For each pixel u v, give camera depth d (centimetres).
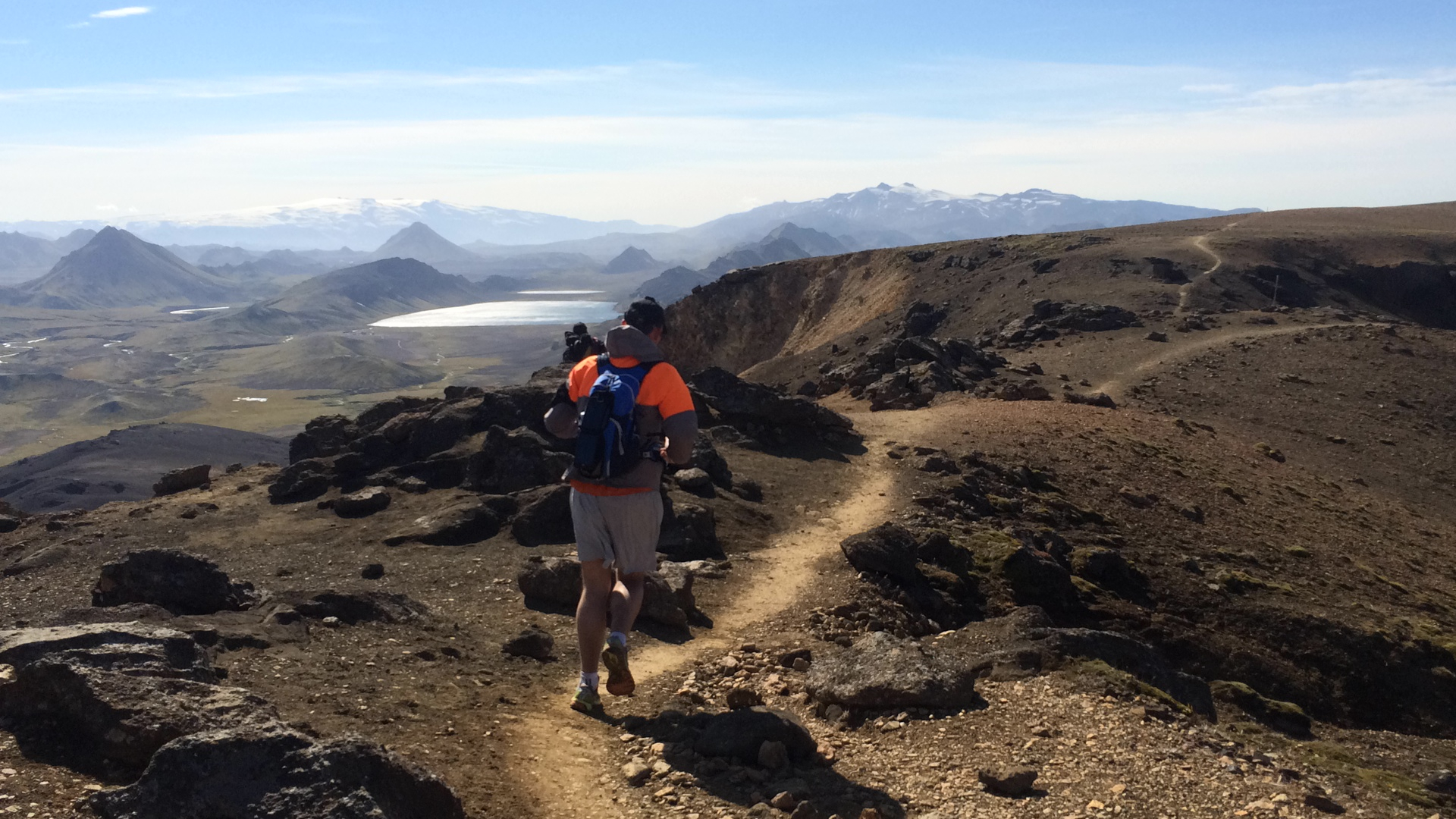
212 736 463
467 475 1833
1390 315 9581
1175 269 9644
